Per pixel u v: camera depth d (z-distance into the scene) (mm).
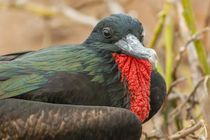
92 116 9125
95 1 19344
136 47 9766
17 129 9219
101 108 9227
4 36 20781
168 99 12797
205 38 15250
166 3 13703
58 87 9750
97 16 18906
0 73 9891
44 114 9164
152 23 18703
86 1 19391
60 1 17359
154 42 13727
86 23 16938
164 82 11211
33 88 9727
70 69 9961
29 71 9898
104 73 10086
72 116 9125
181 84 14805
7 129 9273
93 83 9992
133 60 10125
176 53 14414
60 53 10180
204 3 18859
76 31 20203
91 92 9961
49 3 19328
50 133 9094
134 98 10242
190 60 13188
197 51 13031
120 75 10141
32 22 20812
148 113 10586
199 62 13078
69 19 17609
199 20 18672
